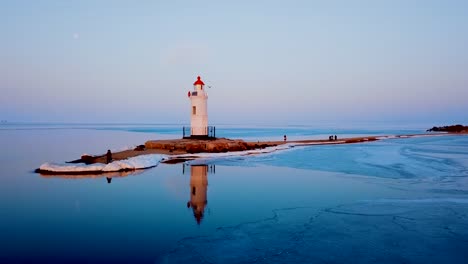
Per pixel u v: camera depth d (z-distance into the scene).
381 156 34.25
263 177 21.92
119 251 9.73
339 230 11.64
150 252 9.68
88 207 14.47
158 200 15.70
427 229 11.72
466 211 13.77
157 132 107.69
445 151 39.22
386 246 10.30
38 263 8.91
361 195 16.73
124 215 13.27
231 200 15.73
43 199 15.83
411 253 9.82
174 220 12.66
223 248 10.05
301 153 38.06
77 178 21.44
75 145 49.75
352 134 93.62
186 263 9.05
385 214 13.43
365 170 24.84
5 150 41.81
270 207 14.50
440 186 18.83
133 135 84.81
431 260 9.40
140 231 11.42
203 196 16.56
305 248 10.12
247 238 10.86
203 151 37.62
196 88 41.94
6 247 9.97
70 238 10.73
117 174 22.89
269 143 50.78
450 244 10.45
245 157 33.62
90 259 9.19
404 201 15.42
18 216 13.11
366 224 12.24
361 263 9.20
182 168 25.86
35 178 21.31
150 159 28.22
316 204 15.02
